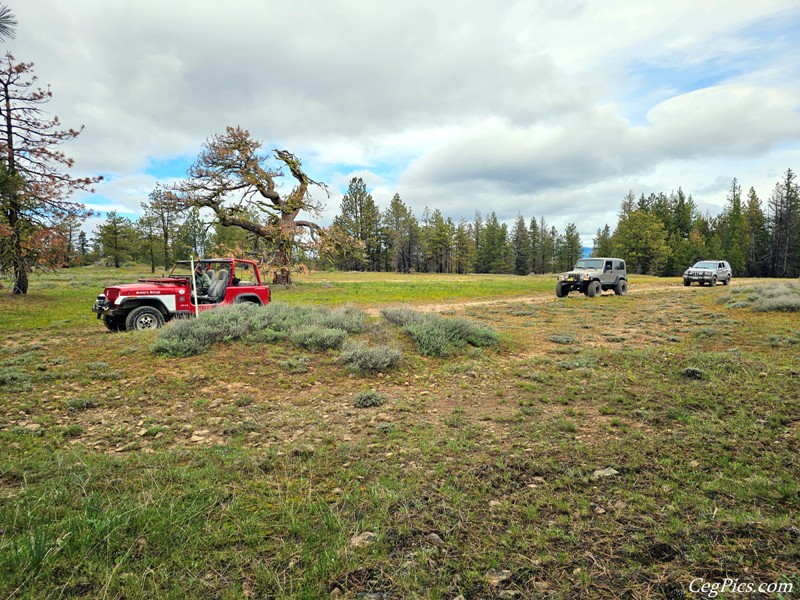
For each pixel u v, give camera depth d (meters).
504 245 102.25
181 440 4.91
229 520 3.03
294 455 4.37
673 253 77.31
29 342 10.07
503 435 4.82
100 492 3.40
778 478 3.46
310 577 2.42
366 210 91.88
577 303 19.27
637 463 3.89
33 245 19.30
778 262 71.75
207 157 27.70
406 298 22.84
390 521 3.04
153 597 2.23
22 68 18.56
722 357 7.95
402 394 6.70
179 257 65.75
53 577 2.34
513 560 2.59
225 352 8.70
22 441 4.68
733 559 2.45
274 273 30.34
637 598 2.22
